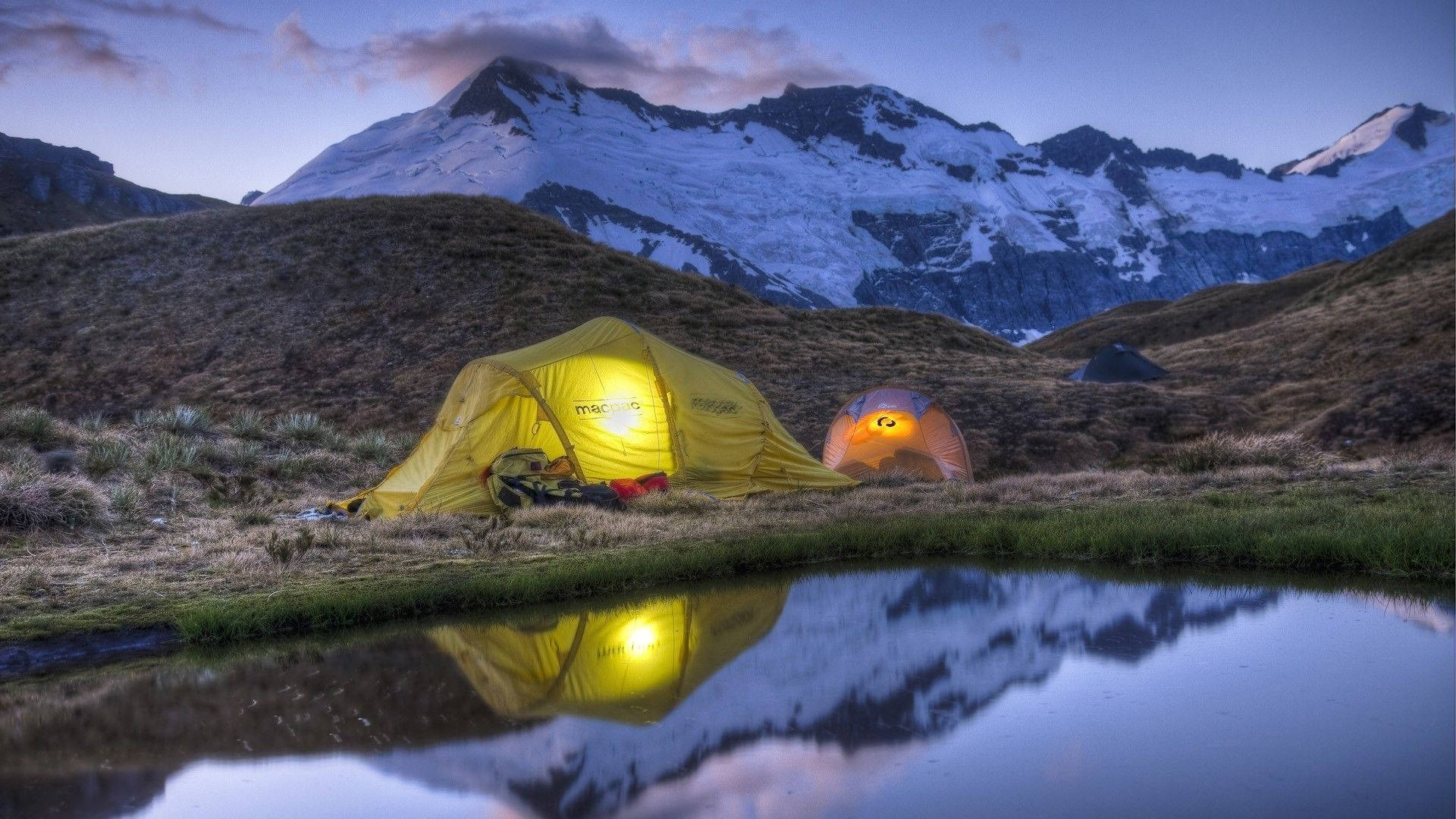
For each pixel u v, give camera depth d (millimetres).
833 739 5906
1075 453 29672
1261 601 9547
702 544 13281
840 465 23453
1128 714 6219
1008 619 9125
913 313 51438
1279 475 18719
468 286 44219
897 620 9234
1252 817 4445
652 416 19703
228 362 38000
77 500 14398
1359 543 11102
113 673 7891
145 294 43688
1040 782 5090
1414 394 30109
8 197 198875
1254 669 7156
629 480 18375
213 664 8180
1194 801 4762
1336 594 9812
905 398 23641
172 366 37812
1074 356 102000
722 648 8297
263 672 7848
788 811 4762
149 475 17547
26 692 7367
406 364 37469
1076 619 9039
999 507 16766
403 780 5402
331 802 5098
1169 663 7422
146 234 49750
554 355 19172
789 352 40438
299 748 5984
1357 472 18656
